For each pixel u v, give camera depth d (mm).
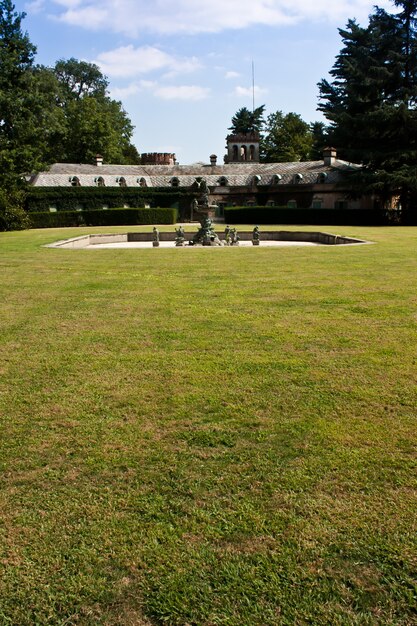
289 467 4043
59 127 55344
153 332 8141
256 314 9328
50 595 2836
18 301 10844
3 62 43219
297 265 16453
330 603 2754
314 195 56594
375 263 16531
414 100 49438
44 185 55469
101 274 14781
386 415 4934
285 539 3227
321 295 11102
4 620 2691
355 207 55312
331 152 57656
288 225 47750
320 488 3756
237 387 5730
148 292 11719
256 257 19234
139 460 4191
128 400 5410
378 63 51531
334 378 5953
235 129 88250
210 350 7148
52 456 4281
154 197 59531
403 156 46812
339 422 4801
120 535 3291
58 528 3367
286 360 6645
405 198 49188
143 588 2877
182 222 58031
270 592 2828
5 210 41625
